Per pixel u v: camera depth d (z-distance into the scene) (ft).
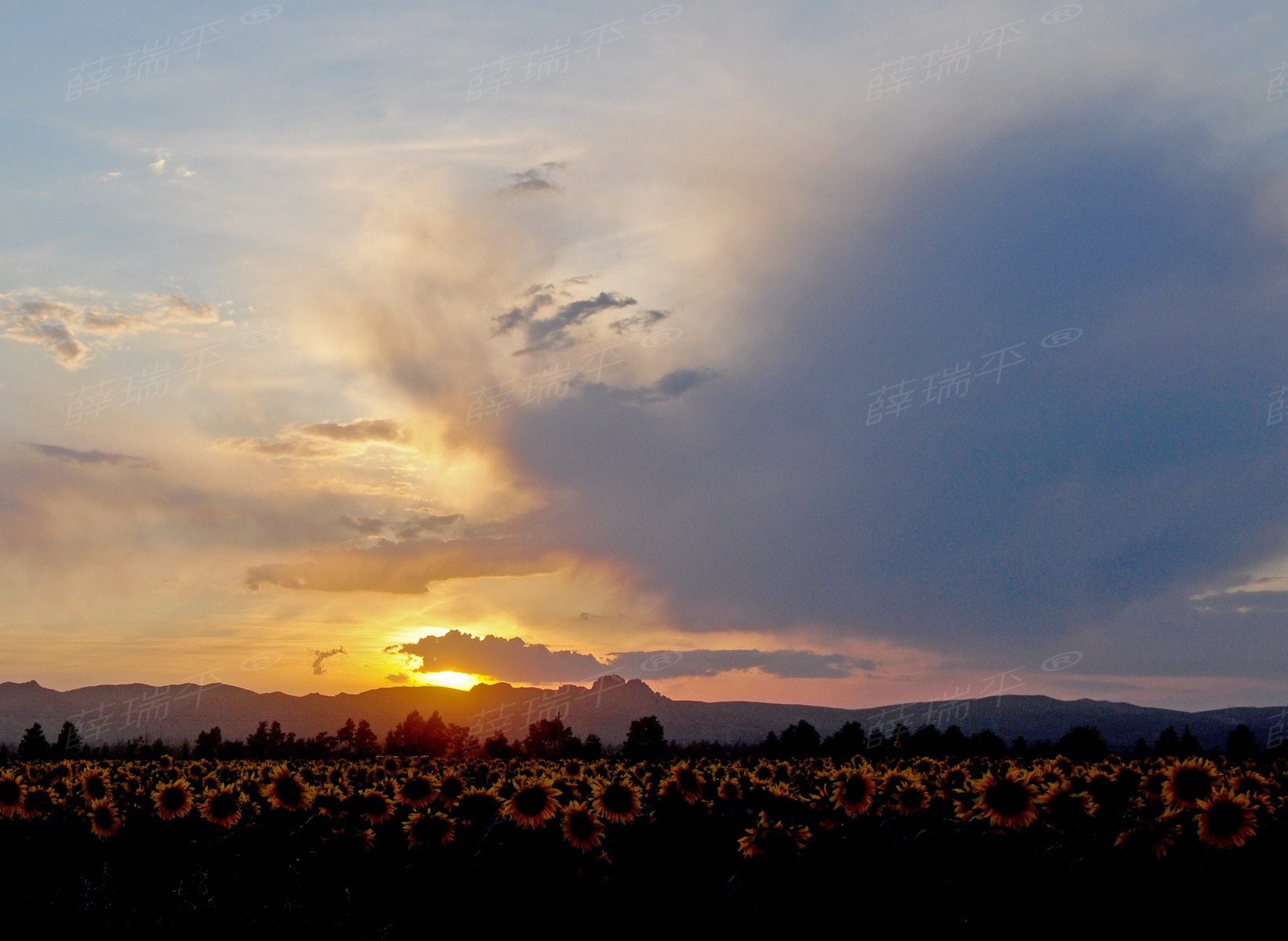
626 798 56.65
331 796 67.00
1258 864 40.16
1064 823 43.55
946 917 43.16
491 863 51.67
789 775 82.53
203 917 54.29
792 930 44.96
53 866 64.44
